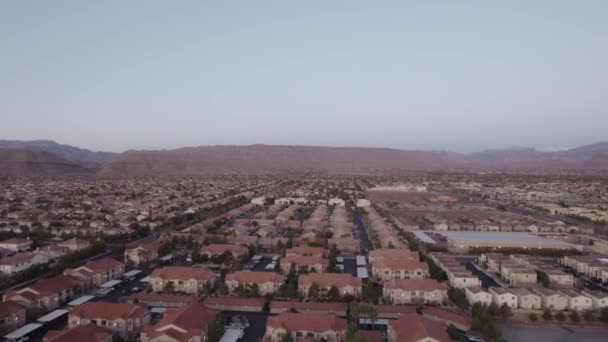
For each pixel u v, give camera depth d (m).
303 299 180.88
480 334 149.50
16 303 155.12
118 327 146.38
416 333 131.38
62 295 174.00
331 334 141.25
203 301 171.75
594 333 156.88
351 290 183.50
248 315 165.12
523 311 174.38
